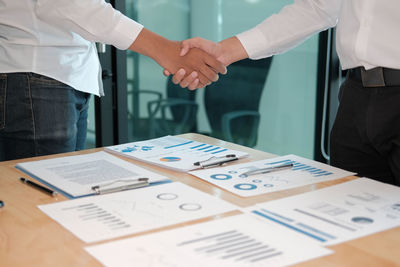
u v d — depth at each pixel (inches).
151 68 104.6
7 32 54.8
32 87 55.1
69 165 43.3
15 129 56.2
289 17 60.2
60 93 56.8
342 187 36.9
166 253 26.0
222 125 115.5
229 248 26.6
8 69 55.0
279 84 115.5
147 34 61.2
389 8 45.0
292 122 116.8
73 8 54.7
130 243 27.2
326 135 113.6
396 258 25.8
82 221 30.5
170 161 44.2
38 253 26.4
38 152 57.0
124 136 100.0
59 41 56.1
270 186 37.5
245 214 31.4
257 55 62.7
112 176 39.8
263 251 26.3
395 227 29.7
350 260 25.6
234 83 114.3
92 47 62.0
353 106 50.1
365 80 47.8
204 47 62.7
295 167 42.8
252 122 117.6
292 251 26.3
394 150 48.6
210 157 45.4
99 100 96.0
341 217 31.0
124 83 97.9
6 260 25.6
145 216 31.3
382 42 45.8
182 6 104.5
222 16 108.5
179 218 30.9
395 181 50.9
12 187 37.6
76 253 26.4
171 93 108.7
